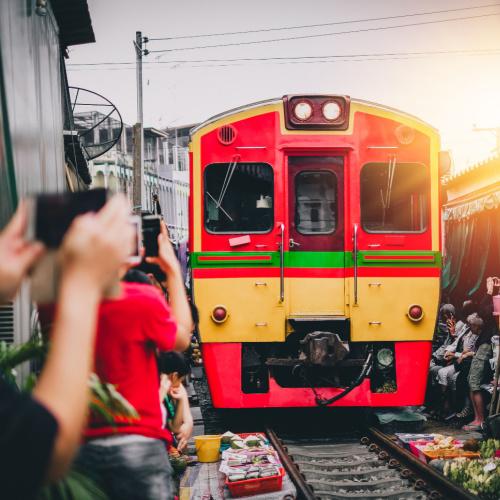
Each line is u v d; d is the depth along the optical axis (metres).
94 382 2.54
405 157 9.04
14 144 5.48
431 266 8.94
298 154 9.02
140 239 2.59
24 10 6.50
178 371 4.86
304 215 8.98
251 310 8.79
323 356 8.30
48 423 1.28
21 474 1.25
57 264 1.62
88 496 2.47
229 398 8.72
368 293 8.80
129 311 3.01
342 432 9.21
